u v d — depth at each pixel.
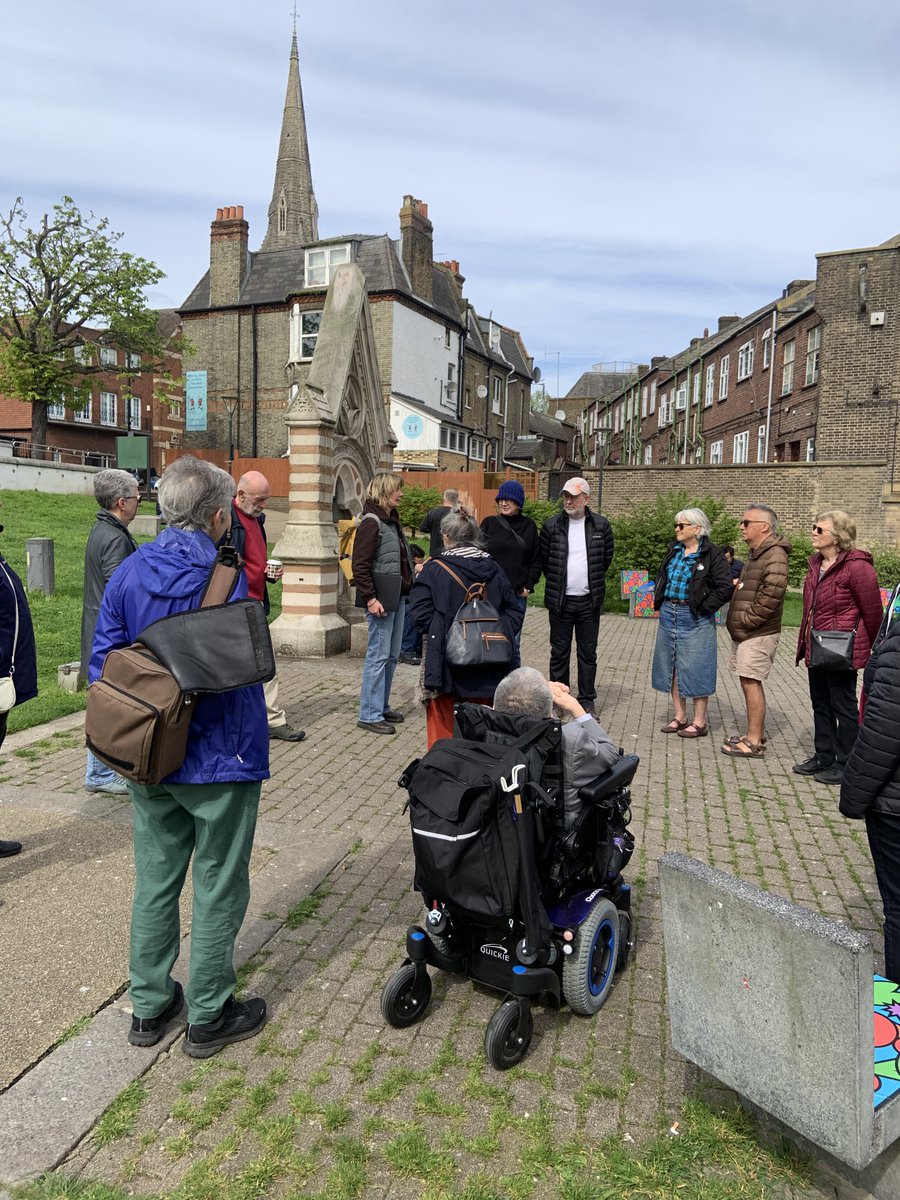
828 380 23.55
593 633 7.71
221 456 33.78
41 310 35.12
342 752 6.46
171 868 2.84
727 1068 2.41
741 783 6.05
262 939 3.62
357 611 10.98
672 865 2.44
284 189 70.50
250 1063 2.87
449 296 38.94
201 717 2.66
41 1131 2.51
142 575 2.75
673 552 7.25
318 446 9.88
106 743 2.53
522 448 46.38
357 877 4.30
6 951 3.43
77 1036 2.94
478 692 4.70
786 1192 2.38
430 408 35.19
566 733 3.11
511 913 2.80
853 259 22.98
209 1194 2.31
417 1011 3.10
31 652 4.43
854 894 4.29
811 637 5.88
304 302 33.34
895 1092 2.26
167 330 58.62
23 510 22.64
